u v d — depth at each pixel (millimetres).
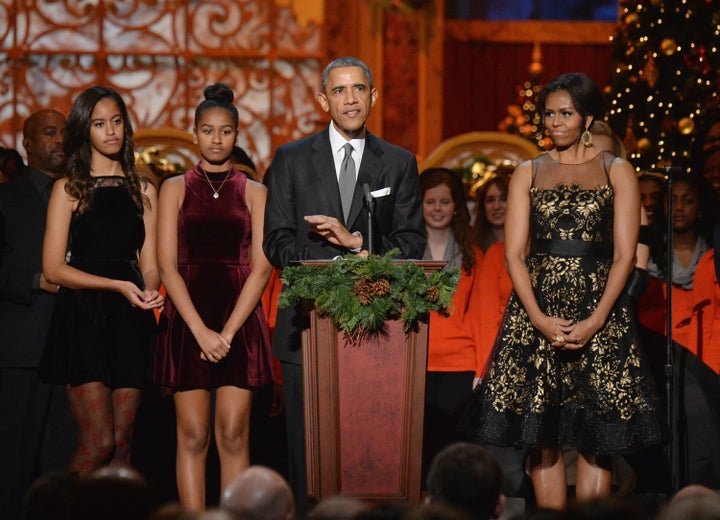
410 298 14266
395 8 40844
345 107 16031
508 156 29828
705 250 21344
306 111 40500
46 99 39781
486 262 20797
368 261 14328
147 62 40312
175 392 16125
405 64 41344
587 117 15836
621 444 15078
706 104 25625
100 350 15773
